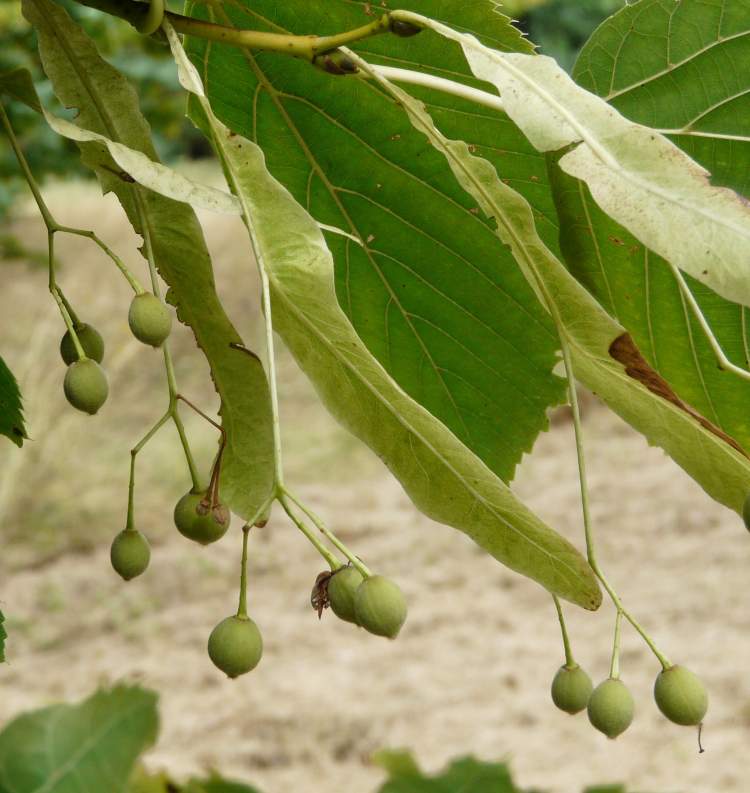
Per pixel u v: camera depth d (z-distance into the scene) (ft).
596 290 1.85
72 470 10.93
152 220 1.75
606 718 1.71
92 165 1.75
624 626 8.66
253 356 1.76
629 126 1.65
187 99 1.95
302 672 8.16
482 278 1.99
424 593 9.46
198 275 1.76
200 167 13.55
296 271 1.68
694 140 1.86
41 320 11.46
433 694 7.80
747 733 6.99
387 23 1.71
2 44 5.17
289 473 11.84
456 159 1.72
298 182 1.98
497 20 1.85
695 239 1.61
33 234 12.89
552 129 1.65
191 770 6.75
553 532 1.68
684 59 1.85
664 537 10.14
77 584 9.53
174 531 10.44
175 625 8.99
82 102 1.74
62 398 10.93
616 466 11.82
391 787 1.38
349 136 1.95
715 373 1.86
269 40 1.73
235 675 1.68
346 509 11.10
